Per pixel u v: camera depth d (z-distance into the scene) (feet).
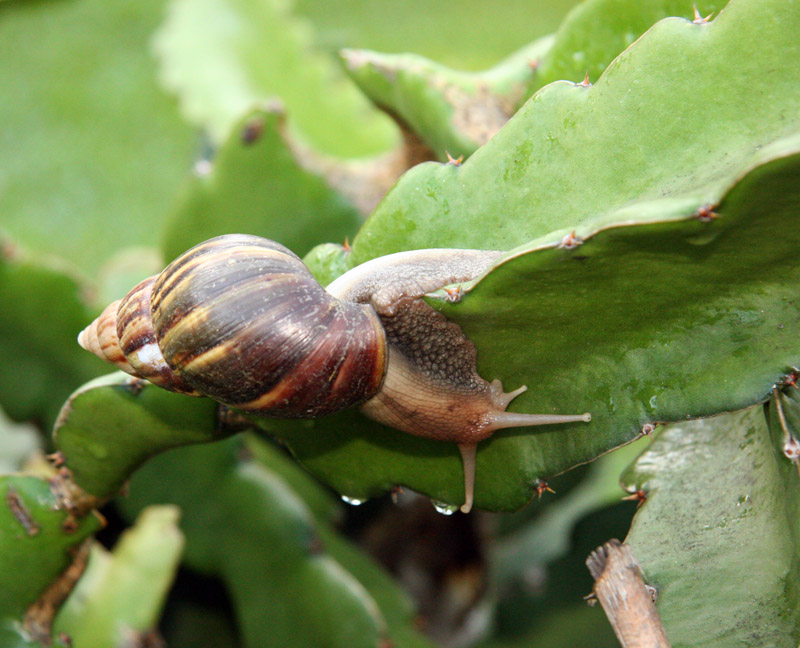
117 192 3.09
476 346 1.29
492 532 1.91
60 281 1.63
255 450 1.85
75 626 1.58
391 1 3.47
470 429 1.31
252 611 1.62
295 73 2.53
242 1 2.61
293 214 1.66
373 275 1.30
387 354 1.30
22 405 1.69
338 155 2.36
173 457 1.61
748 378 1.22
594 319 1.24
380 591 1.73
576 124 1.25
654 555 1.29
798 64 1.19
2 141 3.20
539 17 3.38
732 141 1.21
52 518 1.38
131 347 1.31
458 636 1.94
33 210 3.03
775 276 1.19
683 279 1.20
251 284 1.27
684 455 1.33
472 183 1.29
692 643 1.26
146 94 3.30
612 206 1.24
